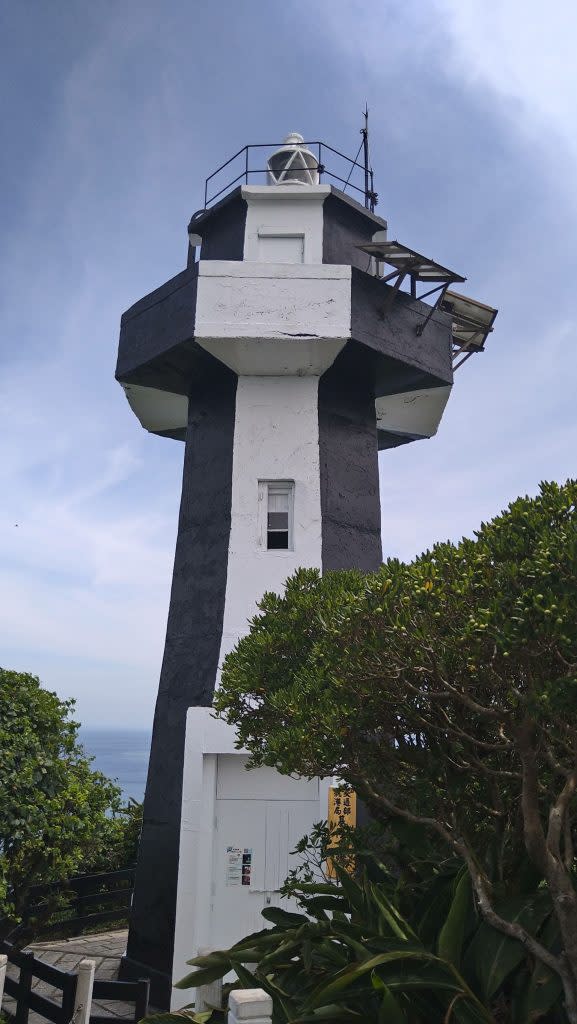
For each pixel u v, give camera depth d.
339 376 12.66
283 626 6.91
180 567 12.20
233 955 6.57
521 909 5.56
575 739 5.10
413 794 6.59
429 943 5.87
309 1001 5.29
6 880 11.04
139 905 10.86
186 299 11.73
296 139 14.49
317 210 13.04
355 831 7.46
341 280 11.66
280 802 10.64
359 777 6.18
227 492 11.85
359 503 12.27
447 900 6.00
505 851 6.55
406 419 14.88
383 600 5.35
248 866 10.42
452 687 5.31
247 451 11.97
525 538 5.11
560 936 5.45
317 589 7.23
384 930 5.92
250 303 11.48
